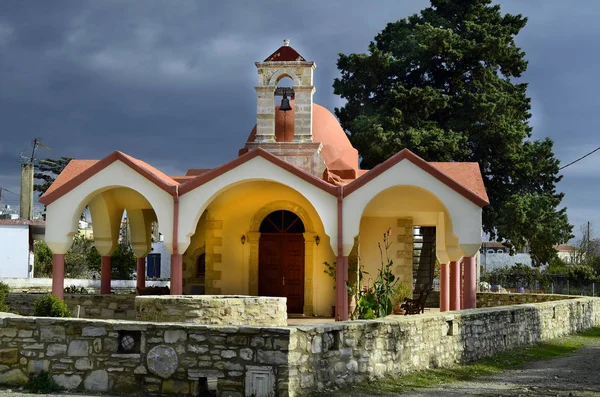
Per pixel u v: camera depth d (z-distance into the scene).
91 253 42.81
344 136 25.20
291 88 23.08
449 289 24.00
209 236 23.02
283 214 22.98
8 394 9.91
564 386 11.99
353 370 11.17
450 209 18.72
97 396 9.95
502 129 35.28
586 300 25.20
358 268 22.16
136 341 10.34
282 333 9.72
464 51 36.34
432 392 11.05
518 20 39.72
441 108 35.47
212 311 14.72
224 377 9.84
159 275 52.06
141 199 22.64
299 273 22.78
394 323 12.20
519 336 17.73
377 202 21.45
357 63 37.56
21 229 39.12
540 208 34.66
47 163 58.12
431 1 40.53
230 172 19.14
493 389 11.53
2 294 19.92
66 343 10.38
